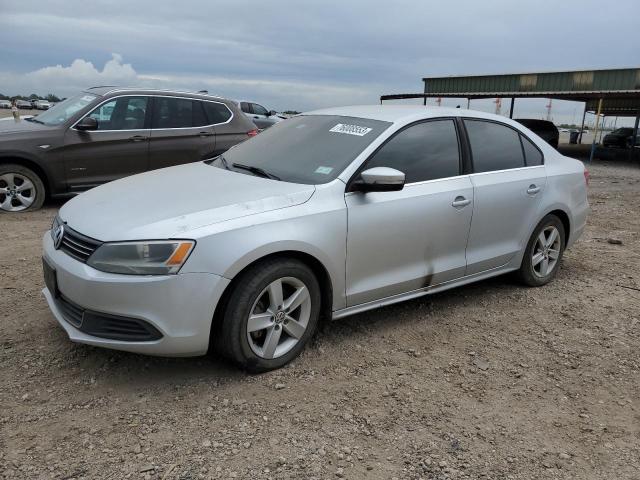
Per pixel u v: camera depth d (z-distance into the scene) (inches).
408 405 125.8
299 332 140.0
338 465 104.7
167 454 105.3
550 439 116.1
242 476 100.3
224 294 126.6
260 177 153.3
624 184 573.9
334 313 147.8
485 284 209.0
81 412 117.1
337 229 140.8
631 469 107.5
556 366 147.8
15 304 169.2
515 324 173.5
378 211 149.1
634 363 150.9
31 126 311.4
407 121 164.2
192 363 138.6
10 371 131.0
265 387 130.0
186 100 342.3
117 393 124.6
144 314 118.3
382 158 155.0
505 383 137.8
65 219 136.5
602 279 220.8
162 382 129.8
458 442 113.4
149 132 327.0
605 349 158.7
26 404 118.7
